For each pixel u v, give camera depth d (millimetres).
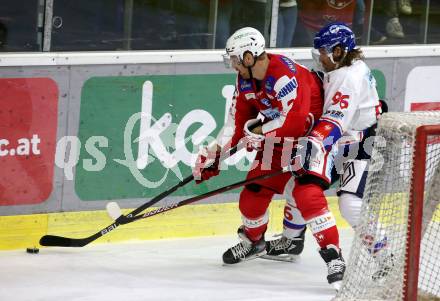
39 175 11984
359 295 10289
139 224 12594
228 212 13109
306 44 13672
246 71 10750
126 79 12297
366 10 13914
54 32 12031
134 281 11070
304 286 11242
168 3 12680
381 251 10289
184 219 12844
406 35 14273
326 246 10938
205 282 11180
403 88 14094
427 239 11102
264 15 13266
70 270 11312
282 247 12055
